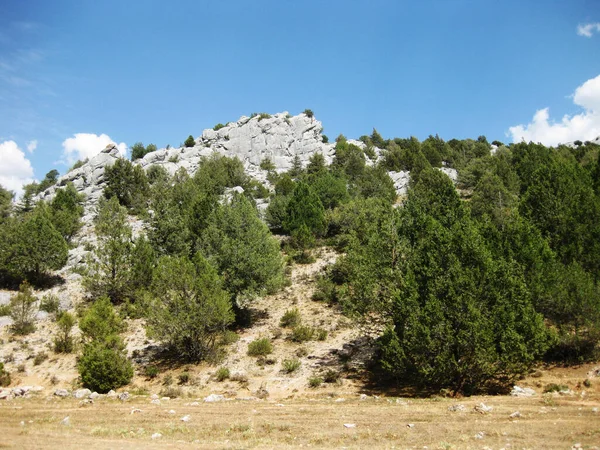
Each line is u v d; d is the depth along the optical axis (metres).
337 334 30.28
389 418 15.14
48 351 30.61
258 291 32.50
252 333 31.53
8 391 22.77
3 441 12.80
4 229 43.41
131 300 38.75
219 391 23.05
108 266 38.41
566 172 34.50
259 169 104.69
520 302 19.72
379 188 69.56
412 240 25.98
